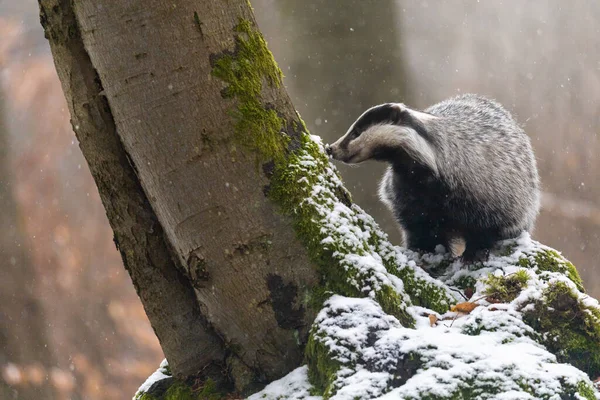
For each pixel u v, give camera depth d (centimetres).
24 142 4147
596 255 3422
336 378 773
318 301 838
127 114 808
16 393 3712
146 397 901
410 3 2436
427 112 1319
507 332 854
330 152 1229
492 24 3750
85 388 3831
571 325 888
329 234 850
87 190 4188
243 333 848
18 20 4362
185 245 831
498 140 1259
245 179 826
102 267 4112
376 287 847
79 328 3953
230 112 820
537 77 3919
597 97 3944
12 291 3850
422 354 771
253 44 851
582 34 4009
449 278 1065
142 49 792
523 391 740
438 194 1200
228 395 861
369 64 1747
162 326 877
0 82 4197
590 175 3738
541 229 3372
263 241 832
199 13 806
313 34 1741
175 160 809
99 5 788
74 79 838
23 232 3966
